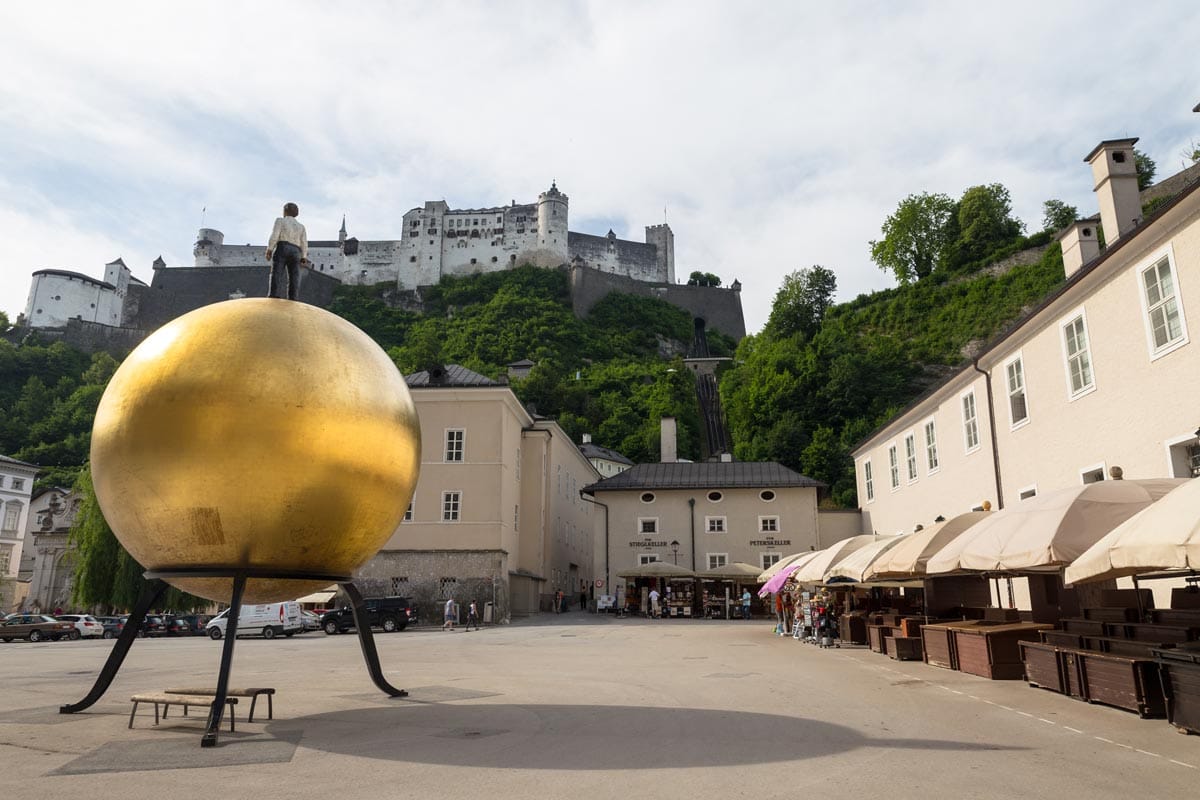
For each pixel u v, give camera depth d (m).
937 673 14.32
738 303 156.12
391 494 8.84
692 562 44.31
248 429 7.82
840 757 7.09
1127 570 9.16
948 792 5.87
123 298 138.50
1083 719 9.16
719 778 6.28
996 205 89.12
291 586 8.88
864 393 76.56
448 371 41.09
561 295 141.38
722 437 92.12
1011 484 21.73
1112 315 16.70
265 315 8.55
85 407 103.94
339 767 6.63
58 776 6.27
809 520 43.97
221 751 7.28
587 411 103.81
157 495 7.87
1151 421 15.41
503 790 5.88
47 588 62.19
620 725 8.79
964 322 79.81
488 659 17.91
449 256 151.50
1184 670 8.19
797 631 23.95
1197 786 6.07
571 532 54.72
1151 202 50.38
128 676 14.65
